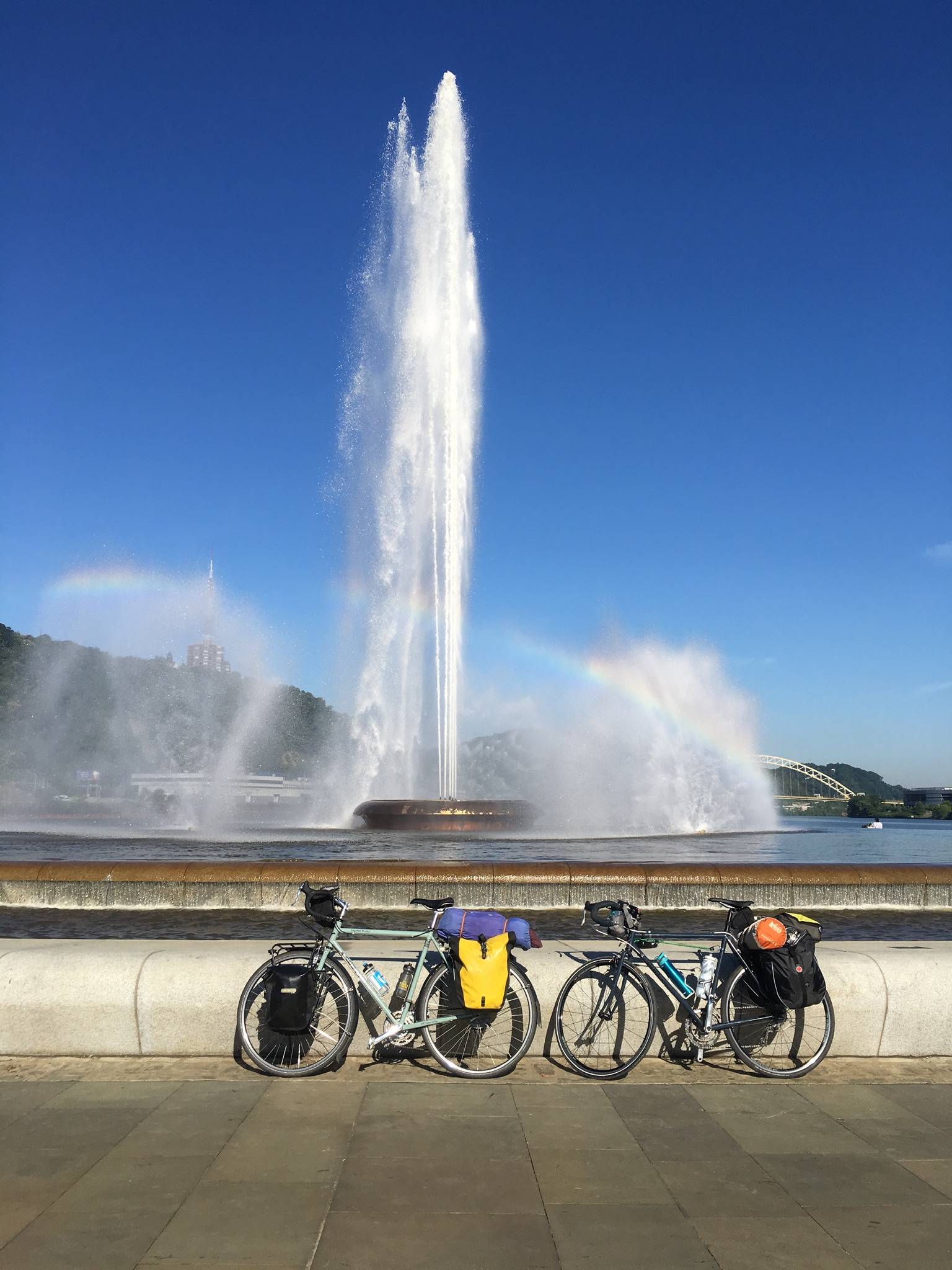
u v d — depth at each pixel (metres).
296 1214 4.52
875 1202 4.73
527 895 13.14
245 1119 5.68
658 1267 4.10
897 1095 6.25
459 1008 6.72
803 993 6.57
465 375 32.38
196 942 7.88
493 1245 4.26
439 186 31.75
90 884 13.23
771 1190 4.84
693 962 7.05
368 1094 6.14
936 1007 7.00
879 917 13.04
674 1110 5.94
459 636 31.91
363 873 13.12
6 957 7.02
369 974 6.82
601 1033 6.77
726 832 32.22
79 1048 6.80
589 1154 5.25
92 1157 5.11
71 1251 4.16
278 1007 6.42
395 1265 4.09
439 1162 5.12
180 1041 6.81
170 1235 4.30
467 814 24.61
